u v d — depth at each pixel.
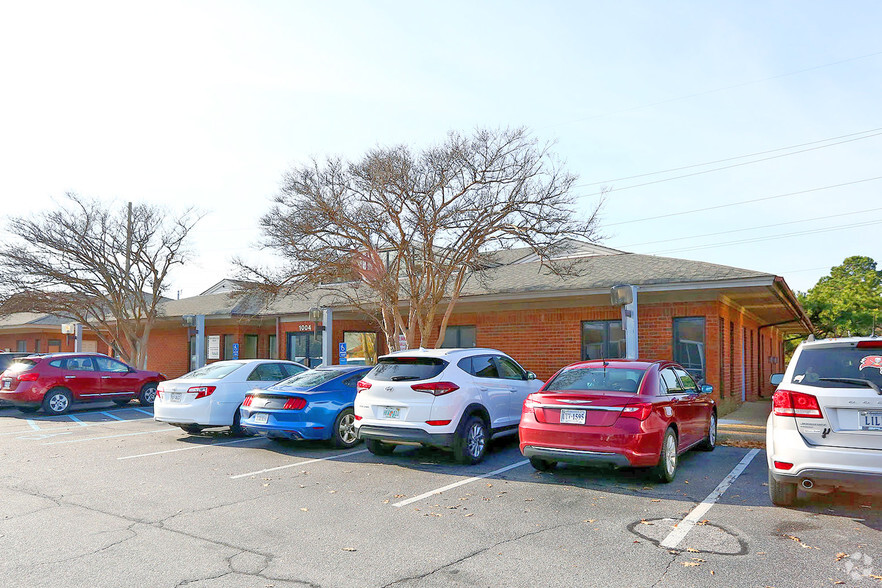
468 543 5.33
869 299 35.78
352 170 14.05
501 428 9.59
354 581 4.50
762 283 12.69
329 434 10.07
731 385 16.28
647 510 6.34
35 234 20.86
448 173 14.29
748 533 5.51
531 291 15.23
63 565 4.83
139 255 22.89
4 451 10.18
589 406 7.32
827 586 4.33
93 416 15.44
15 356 18.77
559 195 14.28
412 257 15.05
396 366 9.21
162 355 28.05
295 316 23.20
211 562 4.90
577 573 4.61
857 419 5.52
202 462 9.19
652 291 14.18
